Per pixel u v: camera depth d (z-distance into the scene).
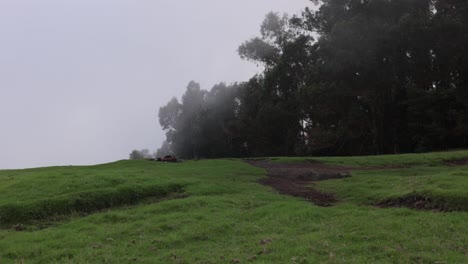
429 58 46.44
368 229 10.46
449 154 28.41
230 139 85.19
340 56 45.47
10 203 13.74
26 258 9.41
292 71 66.94
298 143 62.75
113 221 12.60
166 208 13.78
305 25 61.81
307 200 15.97
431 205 12.95
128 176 18.59
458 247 8.98
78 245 10.10
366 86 48.47
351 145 55.66
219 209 13.68
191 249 9.73
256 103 73.75
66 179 17.41
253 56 76.69
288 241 9.87
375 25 44.72
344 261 8.30
